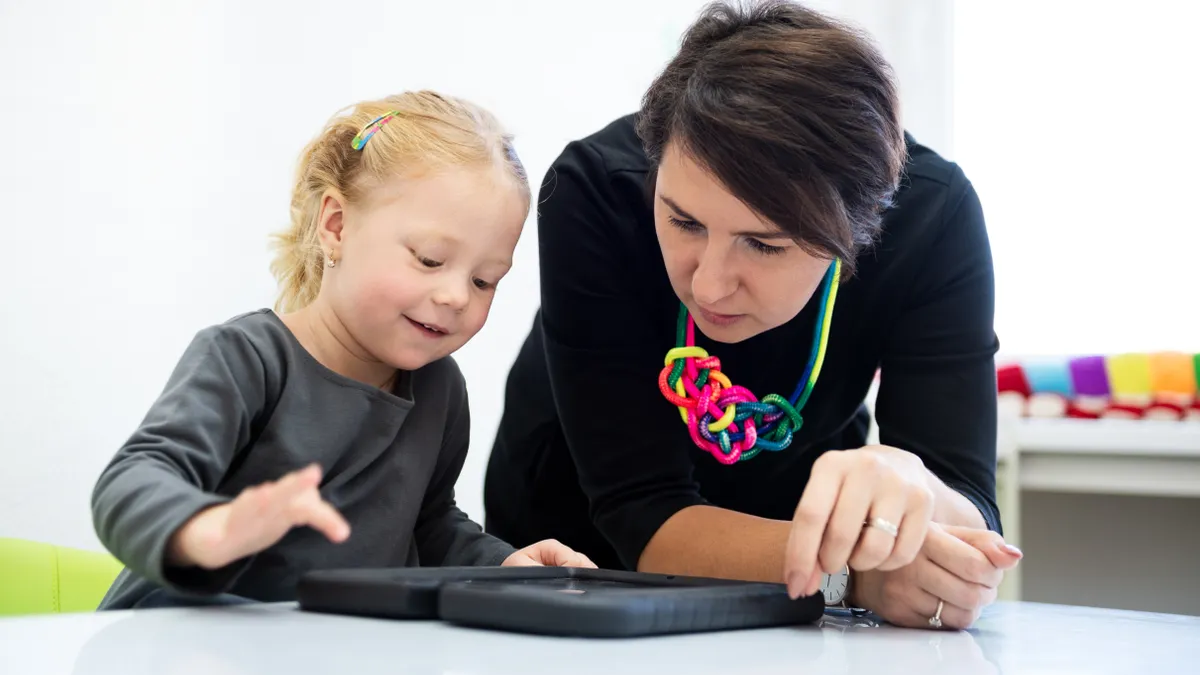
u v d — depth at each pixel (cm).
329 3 189
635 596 58
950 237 103
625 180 103
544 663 48
